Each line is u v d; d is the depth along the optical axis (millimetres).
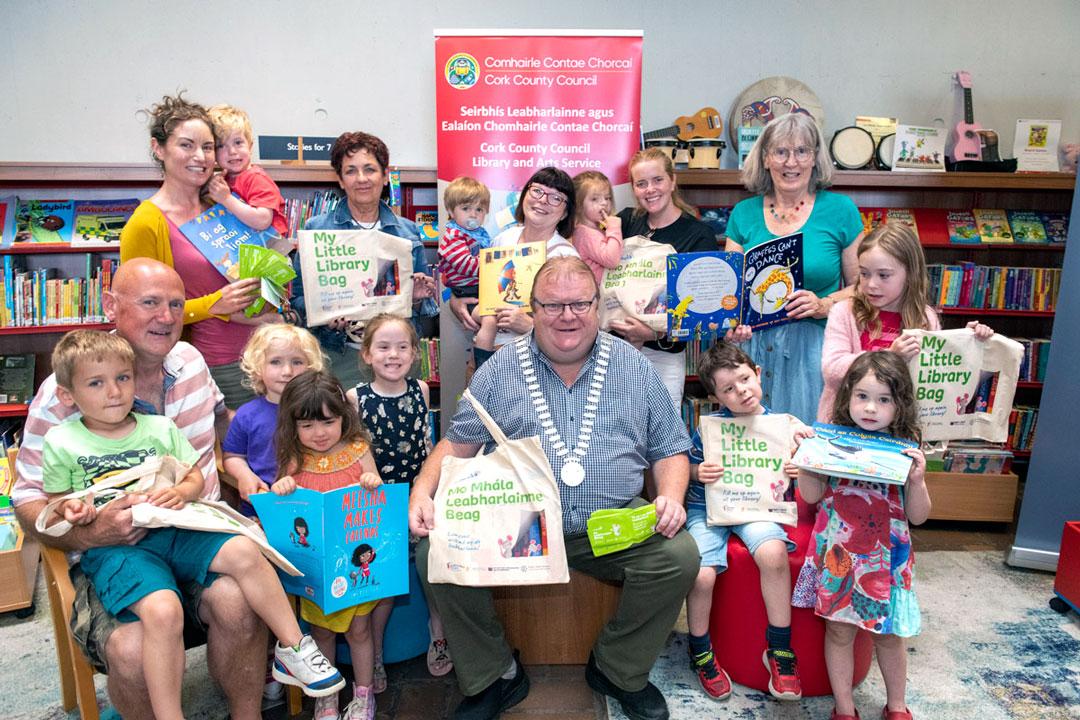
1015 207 3842
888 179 3371
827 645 1894
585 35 2951
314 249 2283
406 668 2232
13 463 2795
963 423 2121
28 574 2600
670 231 2588
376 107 3693
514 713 2004
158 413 1904
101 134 3557
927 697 2039
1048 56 3830
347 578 1730
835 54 3766
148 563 1598
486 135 3018
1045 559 2811
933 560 2949
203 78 3578
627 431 1926
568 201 2508
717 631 2105
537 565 1766
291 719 1978
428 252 3703
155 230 2148
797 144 2359
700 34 3715
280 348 1938
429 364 3645
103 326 3438
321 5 3580
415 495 1884
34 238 3334
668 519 1816
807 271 2445
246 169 2465
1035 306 3648
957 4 3752
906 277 2141
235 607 1607
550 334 1829
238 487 1977
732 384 2014
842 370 2137
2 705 2027
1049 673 2154
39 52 3447
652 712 1936
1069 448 2734
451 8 3631
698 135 3641
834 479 1874
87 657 1599
